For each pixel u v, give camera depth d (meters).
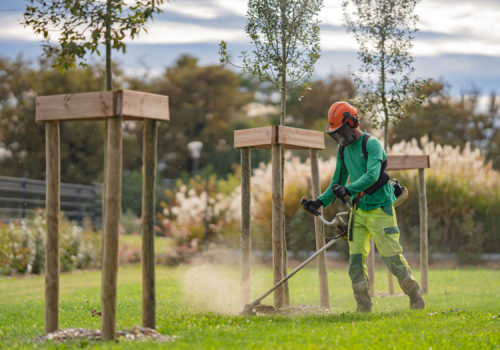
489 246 32.31
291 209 30.58
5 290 20.44
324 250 11.98
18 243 27.20
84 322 11.62
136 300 15.47
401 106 18.08
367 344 7.87
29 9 10.57
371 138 12.02
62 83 61.62
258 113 83.62
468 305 13.59
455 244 30.73
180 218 34.06
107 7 10.38
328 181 29.92
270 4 13.38
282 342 8.12
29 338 9.38
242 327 9.73
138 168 64.94
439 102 61.94
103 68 64.44
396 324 9.59
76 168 59.66
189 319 10.97
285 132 12.47
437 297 16.11
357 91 18.73
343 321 10.34
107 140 8.78
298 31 13.42
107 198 8.64
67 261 28.77
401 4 17.75
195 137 77.19
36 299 17.42
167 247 33.09
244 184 13.01
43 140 61.09
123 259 32.22
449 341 8.23
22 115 60.31
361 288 12.13
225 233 33.62
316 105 74.19
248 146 12.85
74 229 30.22
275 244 12.34
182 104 76.88
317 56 13.50
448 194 30.97
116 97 8.56
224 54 13.54
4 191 48.03
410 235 30.67
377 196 12.00
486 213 31.77
